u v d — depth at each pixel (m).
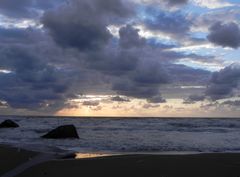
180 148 25.47
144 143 29.03
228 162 15.08
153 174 12.62
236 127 57.47
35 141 30.19
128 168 13.70
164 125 63.44
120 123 74.06
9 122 52.44
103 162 15.17
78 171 13.33
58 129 33.59
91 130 47.72
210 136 37.72
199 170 13.27
